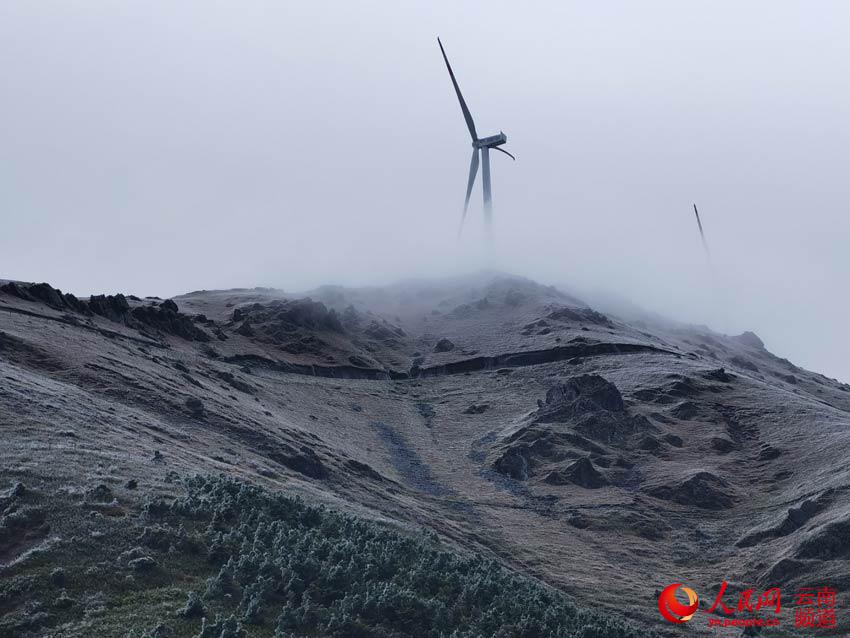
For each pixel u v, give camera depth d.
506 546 77.12
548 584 67.88
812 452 102.75
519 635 42.81
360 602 39.69
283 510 49.12
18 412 57.34
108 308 127.50
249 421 89.75
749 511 90.88
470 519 85.19
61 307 117.88
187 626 35.09
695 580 74.12
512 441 113.69
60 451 50.88
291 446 84.06
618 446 112.69
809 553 72.12
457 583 46.44
